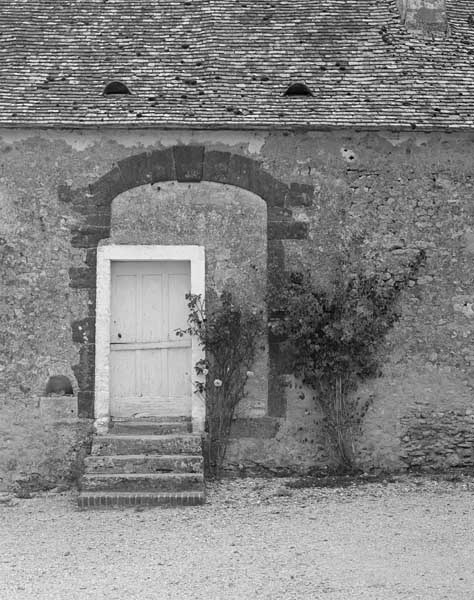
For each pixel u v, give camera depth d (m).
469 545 7.91
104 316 10.91
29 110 11.02
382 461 10.96
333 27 12.52
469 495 9.84
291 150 11.19
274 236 11.09
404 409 11.02
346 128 10.96
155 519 9.09
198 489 9.86
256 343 11.00
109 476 9.88
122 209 11.07
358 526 8.60
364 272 11.11
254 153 11.16
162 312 11.22
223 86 11.50
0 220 10.98
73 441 10.79
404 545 7.93
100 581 7.07
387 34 12.37
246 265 11.08
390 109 11.19
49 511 9.56
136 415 11.09
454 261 11.18
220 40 12.22
